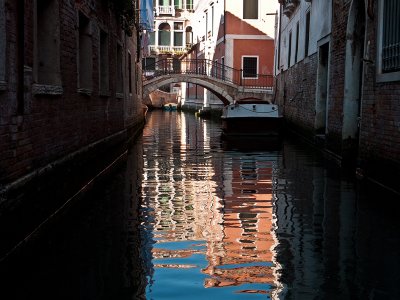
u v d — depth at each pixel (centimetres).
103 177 938
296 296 388
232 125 1886
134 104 1891
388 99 760
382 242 524
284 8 2070
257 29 3000
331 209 671
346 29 1058
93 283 415
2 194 438
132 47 1780
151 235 548
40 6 650
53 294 394
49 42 653
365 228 577
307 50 1641
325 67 1412
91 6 873
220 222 605
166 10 5319
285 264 458
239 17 2989
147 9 2067
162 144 1609
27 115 529
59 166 644
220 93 2839
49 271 442
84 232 560
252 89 2853
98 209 670
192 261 466
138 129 2144
